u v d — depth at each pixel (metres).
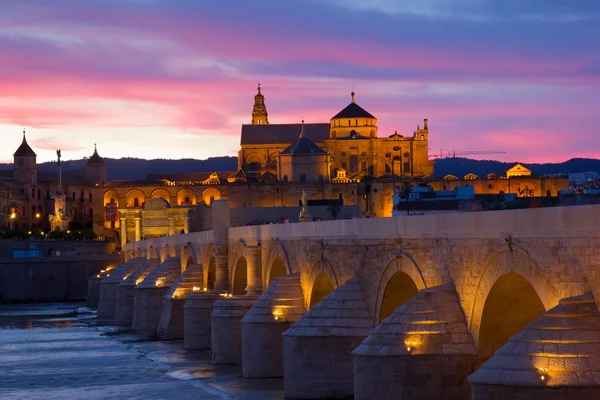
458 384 50.44
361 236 65.44
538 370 39.59
